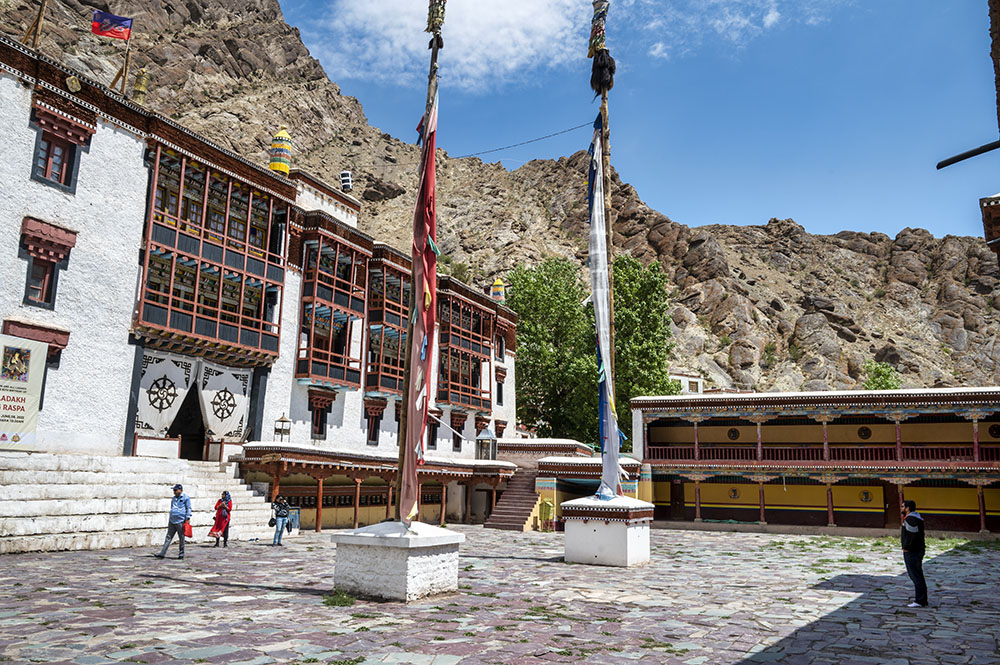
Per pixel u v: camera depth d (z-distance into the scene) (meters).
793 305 136.38
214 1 164.38
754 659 8.50
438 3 14.70
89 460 21.33
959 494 35.81
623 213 150.50
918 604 12.79
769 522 39.19
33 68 22.45
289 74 169.88
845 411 36.66
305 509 28.97
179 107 128.62
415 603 11.89
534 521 35.00
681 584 15.59
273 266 30.36
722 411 39.47
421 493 37.47
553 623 10.54
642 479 40.56
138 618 9.88
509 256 128.12
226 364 28.61
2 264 21.16
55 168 23.20
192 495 23.25
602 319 20.78
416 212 13.91
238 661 7.66
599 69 22.14
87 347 23.36
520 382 55.19
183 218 27.39
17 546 16.84
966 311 139.12
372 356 37.12
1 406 20.62
